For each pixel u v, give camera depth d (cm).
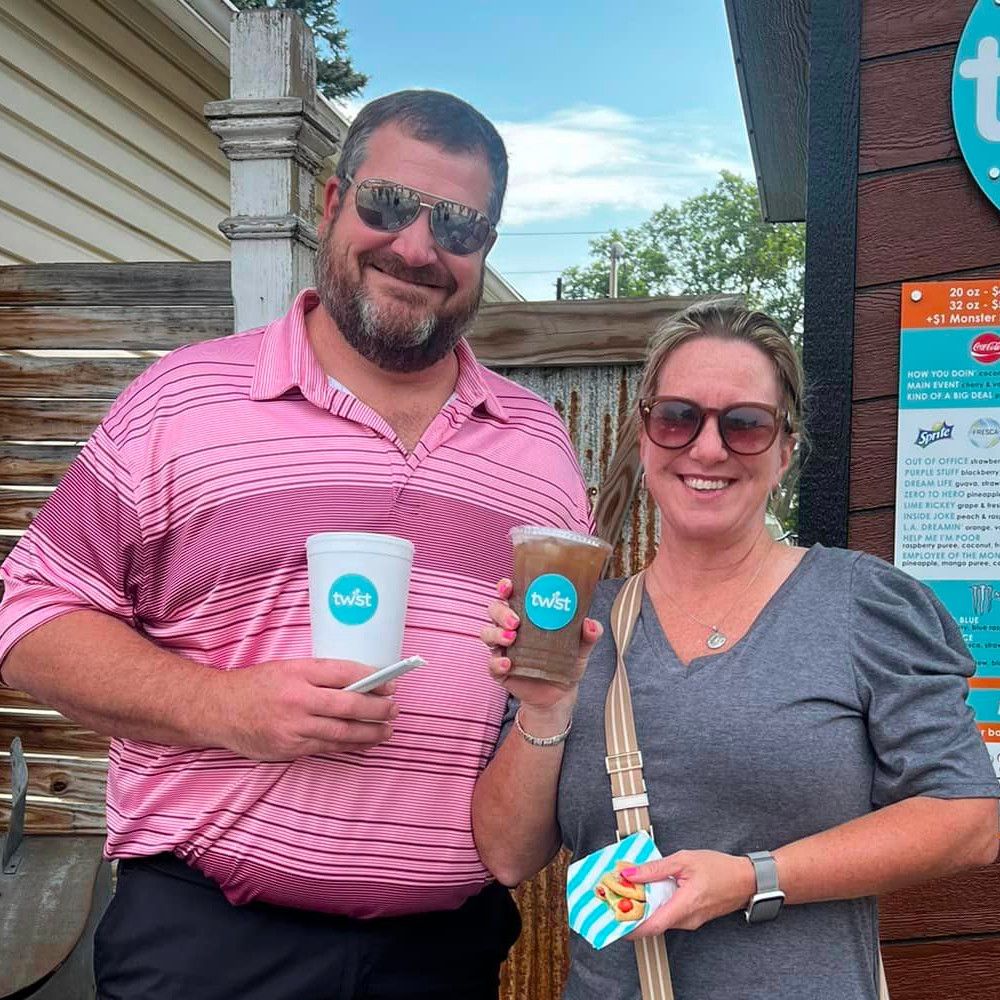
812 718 153
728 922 150
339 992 182
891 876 143
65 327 330
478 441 203
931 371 232
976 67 226
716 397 164
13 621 182
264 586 183
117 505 185
